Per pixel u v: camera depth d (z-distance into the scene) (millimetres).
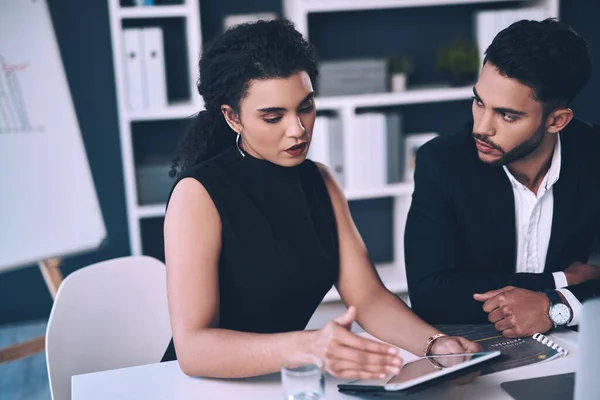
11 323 3688
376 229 3912
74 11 3525
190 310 1368
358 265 1561
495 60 1515
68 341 1651
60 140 2994
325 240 1534
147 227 3742
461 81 3574
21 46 2928
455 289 1644
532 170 1711
